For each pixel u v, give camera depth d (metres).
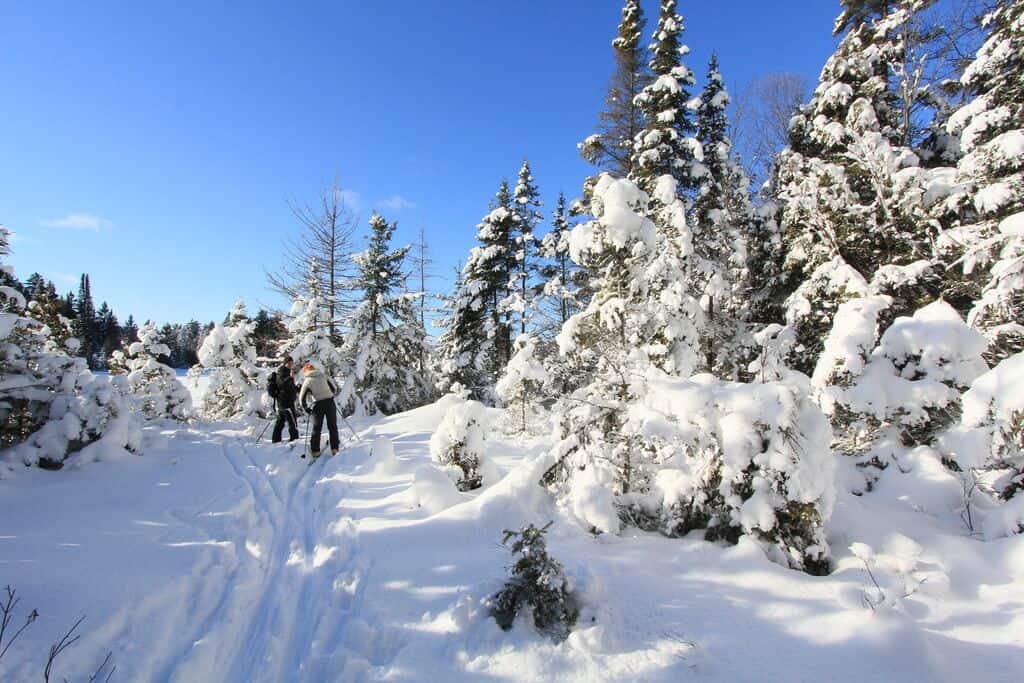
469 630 2.85
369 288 17.84
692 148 12.05
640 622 2.86
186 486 6.41
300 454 8.58
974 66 9.95
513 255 21.41
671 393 4.25
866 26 13.48
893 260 9.69
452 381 21.12
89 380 7.88
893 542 3.60
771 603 3.01
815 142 13.40
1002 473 4.80
